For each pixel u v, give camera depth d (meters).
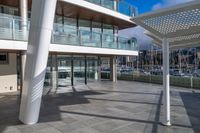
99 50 15.72
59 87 17.78
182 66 73.75
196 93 14.51
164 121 7.26
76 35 13.93
